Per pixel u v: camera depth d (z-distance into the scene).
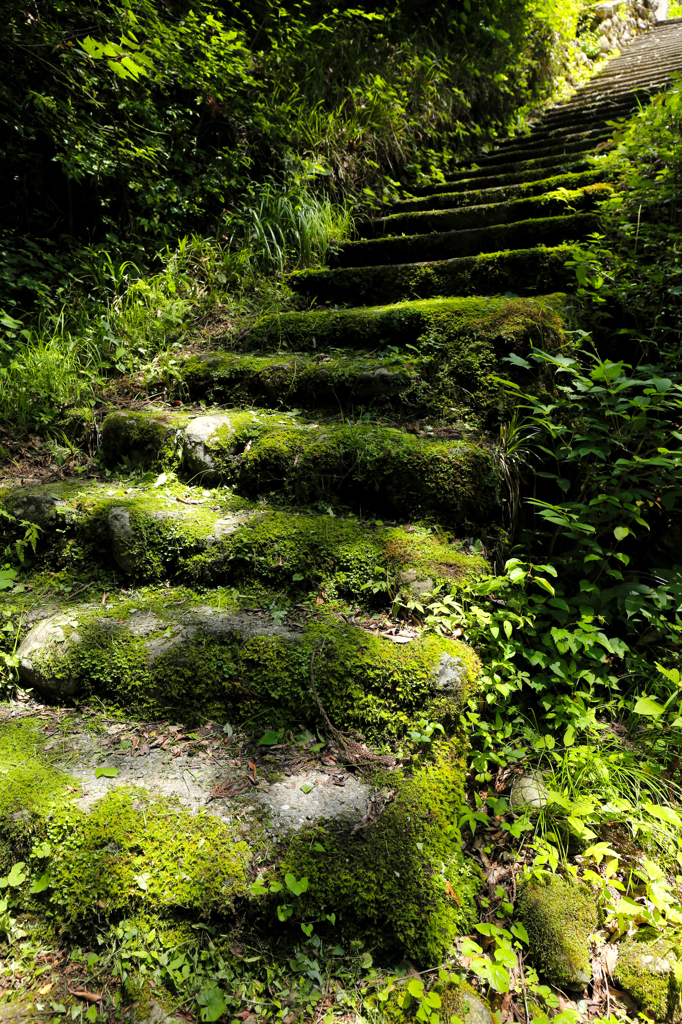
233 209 4.34
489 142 6.57
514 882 1.58
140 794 1.57
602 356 2.88
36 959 1.38
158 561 2.27
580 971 1.41
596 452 2.15
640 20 11.41
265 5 5.35
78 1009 1.29
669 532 2.57
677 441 2.52
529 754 1.89
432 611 1.98
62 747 1.74
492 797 1.75
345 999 1.31
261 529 2.23
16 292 3.46
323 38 5.59
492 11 7.00
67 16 3.67
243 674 1.86
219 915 1.40
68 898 1.39
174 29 4.00
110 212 3.95
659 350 2.63
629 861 1.65
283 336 3.30
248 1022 1.28
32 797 1.53
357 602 2.12
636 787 1.78
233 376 3.01
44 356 3.07
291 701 1.81
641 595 2.21
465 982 1.35
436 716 1.72
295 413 2.84
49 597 2.25
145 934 1.38
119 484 2.63
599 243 3.14
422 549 2.14
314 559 2.17
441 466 2.30
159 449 2.68
